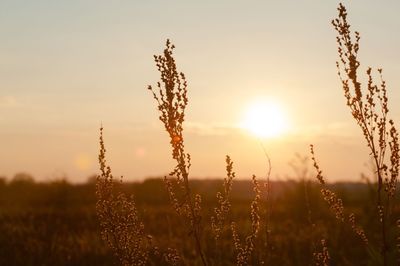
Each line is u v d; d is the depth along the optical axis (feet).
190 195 16.07
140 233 19.30
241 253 18.02
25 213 83.51
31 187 126.52
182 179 16.17
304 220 60.64
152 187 105.81
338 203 17.01
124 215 19.16
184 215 16.19
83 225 69.62
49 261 43.73
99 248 46.57
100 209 19.22
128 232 19.08
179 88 16.25
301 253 39.24
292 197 65.72
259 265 17.87
